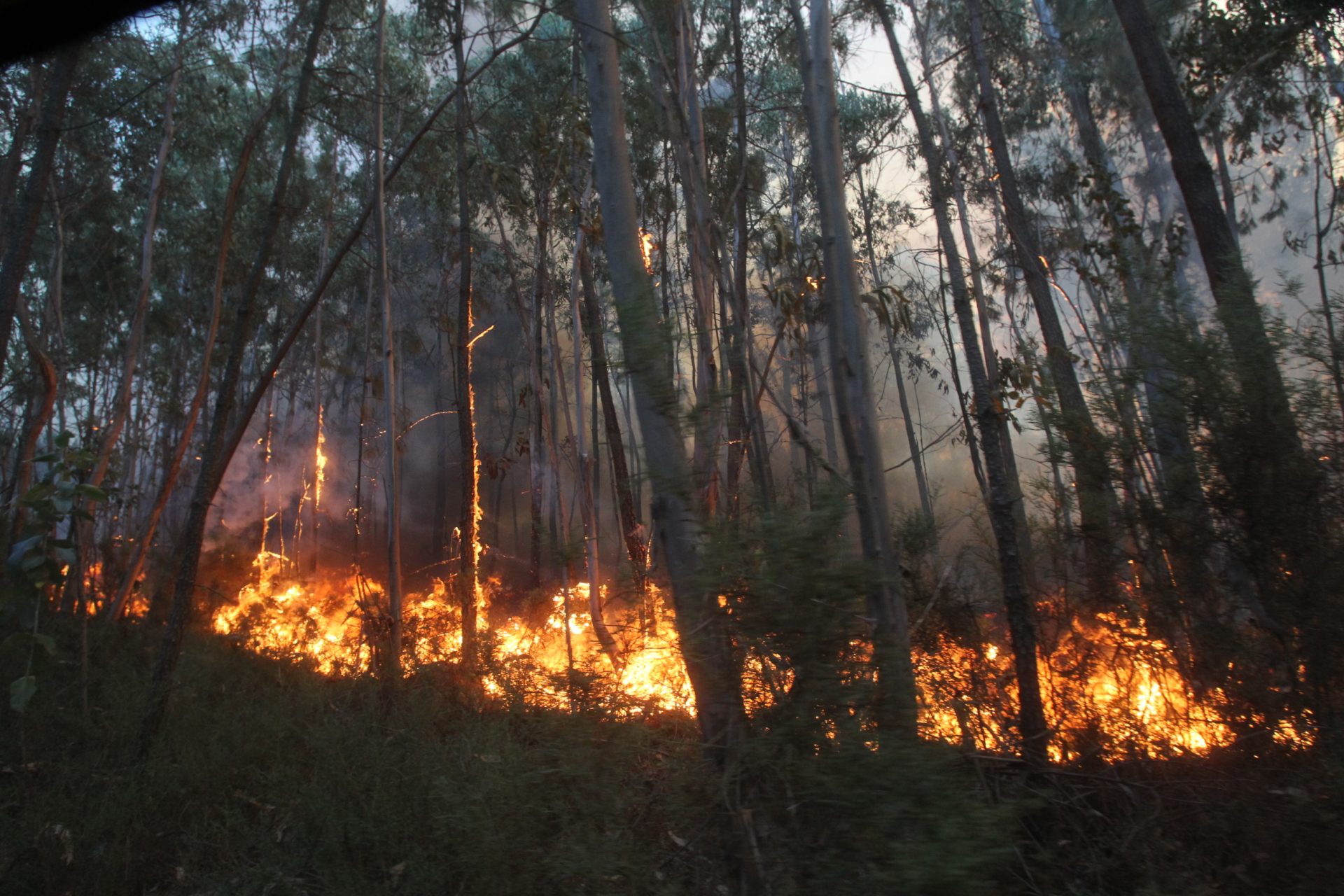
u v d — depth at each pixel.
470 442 7.14
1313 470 3.26
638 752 2.61
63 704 5.45
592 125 3.82
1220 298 3.71
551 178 9.24
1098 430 3.82
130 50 11.02
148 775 4.31
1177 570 3.53
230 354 5.33
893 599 3.20
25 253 6.04
